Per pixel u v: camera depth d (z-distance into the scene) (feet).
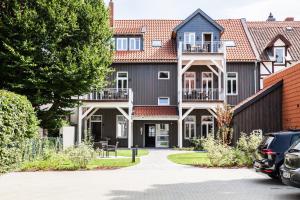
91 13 89.97
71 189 43.01
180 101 118.83
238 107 83.51
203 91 123.54
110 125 127.75
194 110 127.24
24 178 52.13
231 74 126.72
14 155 59.26
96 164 68.18
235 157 65.67
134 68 127.85
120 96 120.98
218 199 37.19
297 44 133.59
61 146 90.07
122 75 127.95
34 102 85.05
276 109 83.20
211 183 47.42
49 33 85.30
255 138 65.46
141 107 126.62
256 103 83.41
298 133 44.96
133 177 53.11
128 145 120.37
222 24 140.67
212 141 69.56
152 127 128.26
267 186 44.91
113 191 41.73
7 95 57.21
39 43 84.79
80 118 117.08
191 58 121.08
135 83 127.54
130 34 128.98
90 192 41.04
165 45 131.44
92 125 128.36
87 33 90.07
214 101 118.93
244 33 135.64
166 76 127.95
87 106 118.21
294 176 34.06
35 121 68.03
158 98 127.24
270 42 127.95
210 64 126.82
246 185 45.75
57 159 69.05
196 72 128.57
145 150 111.55
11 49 81.41
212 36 128.16
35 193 40.34
